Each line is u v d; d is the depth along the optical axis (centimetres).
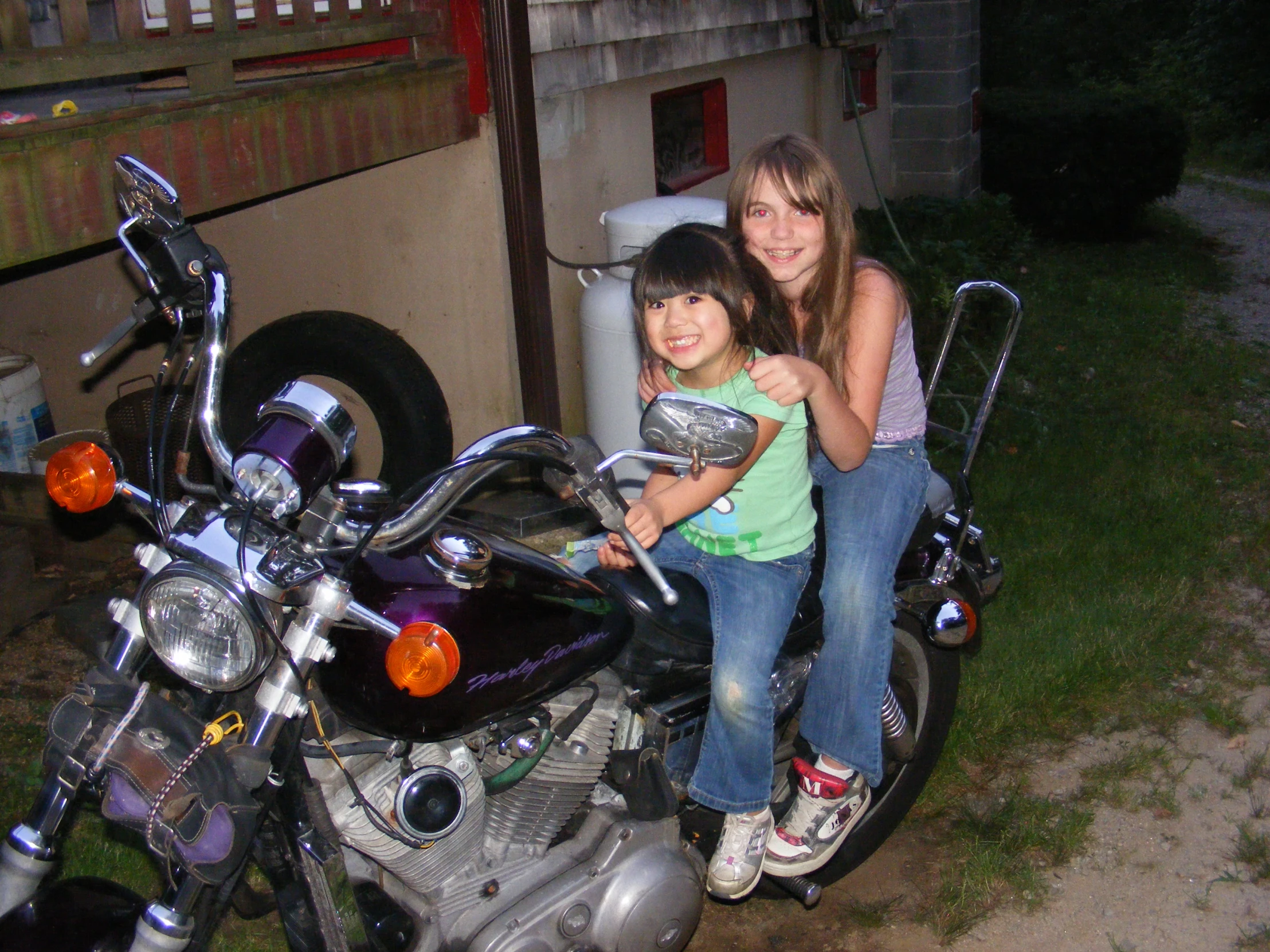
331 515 192
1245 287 1059
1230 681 410
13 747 370
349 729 217
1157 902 311
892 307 267
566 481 203
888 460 282
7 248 293
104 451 204
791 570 254
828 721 265
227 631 180
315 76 414
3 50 295
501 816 236
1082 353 795
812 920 310
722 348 232
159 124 337
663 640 245
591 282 593
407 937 233
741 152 779
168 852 187
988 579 328
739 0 738
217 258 203
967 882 313
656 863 246
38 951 191
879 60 996
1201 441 627
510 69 488
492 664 211
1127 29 2580
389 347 488
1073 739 379
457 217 517
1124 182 1241
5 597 444
